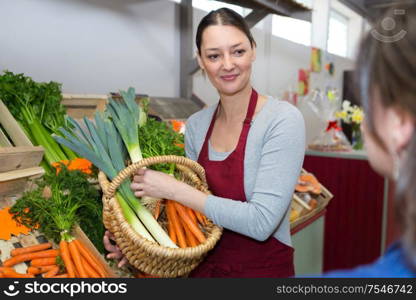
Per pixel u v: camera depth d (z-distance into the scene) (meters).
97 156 1.16
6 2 2.26
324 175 3.18
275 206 1.06
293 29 5.51
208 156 1.28
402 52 0.40
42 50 2.51
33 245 1.25
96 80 2.94
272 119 1.12
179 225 1.22
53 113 1.75
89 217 1.38
